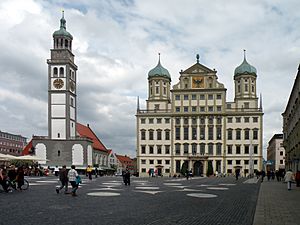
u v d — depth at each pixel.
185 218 15.11
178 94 115.31
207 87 114.06
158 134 115.31
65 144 102.62
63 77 102.94
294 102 61.09
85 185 38.91
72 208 17.77
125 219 14.53
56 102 103.12
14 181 28.55
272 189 35.78
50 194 25.75
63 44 104.69
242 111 111.94
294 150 61.22
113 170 146.12
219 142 111.75
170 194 27.70
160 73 121.38
